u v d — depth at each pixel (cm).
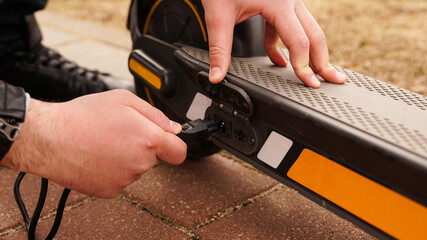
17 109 62
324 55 77
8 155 64
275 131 71
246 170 110
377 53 188
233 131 79
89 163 64
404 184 53
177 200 96
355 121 60
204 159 116
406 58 181
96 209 93
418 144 54
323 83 76
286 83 75
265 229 86
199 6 91
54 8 287
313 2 278
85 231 85
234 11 78
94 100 67
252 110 73
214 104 81
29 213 90
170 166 111
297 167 68
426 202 52
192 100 89
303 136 65
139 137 64
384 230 57
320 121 62
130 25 114
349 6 268
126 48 210
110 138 63
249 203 95
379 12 254
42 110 64
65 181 67
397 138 56
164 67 94
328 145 62
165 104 99
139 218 90
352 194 60
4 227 86
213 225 87
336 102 67
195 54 88
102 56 198
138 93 111
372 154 56
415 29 220
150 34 112
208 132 81
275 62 85
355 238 83
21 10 128
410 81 159
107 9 283
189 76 88
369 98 69
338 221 89
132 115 65
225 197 97
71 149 63
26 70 134
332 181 63
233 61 85
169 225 88
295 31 74
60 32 233
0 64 133
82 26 245
